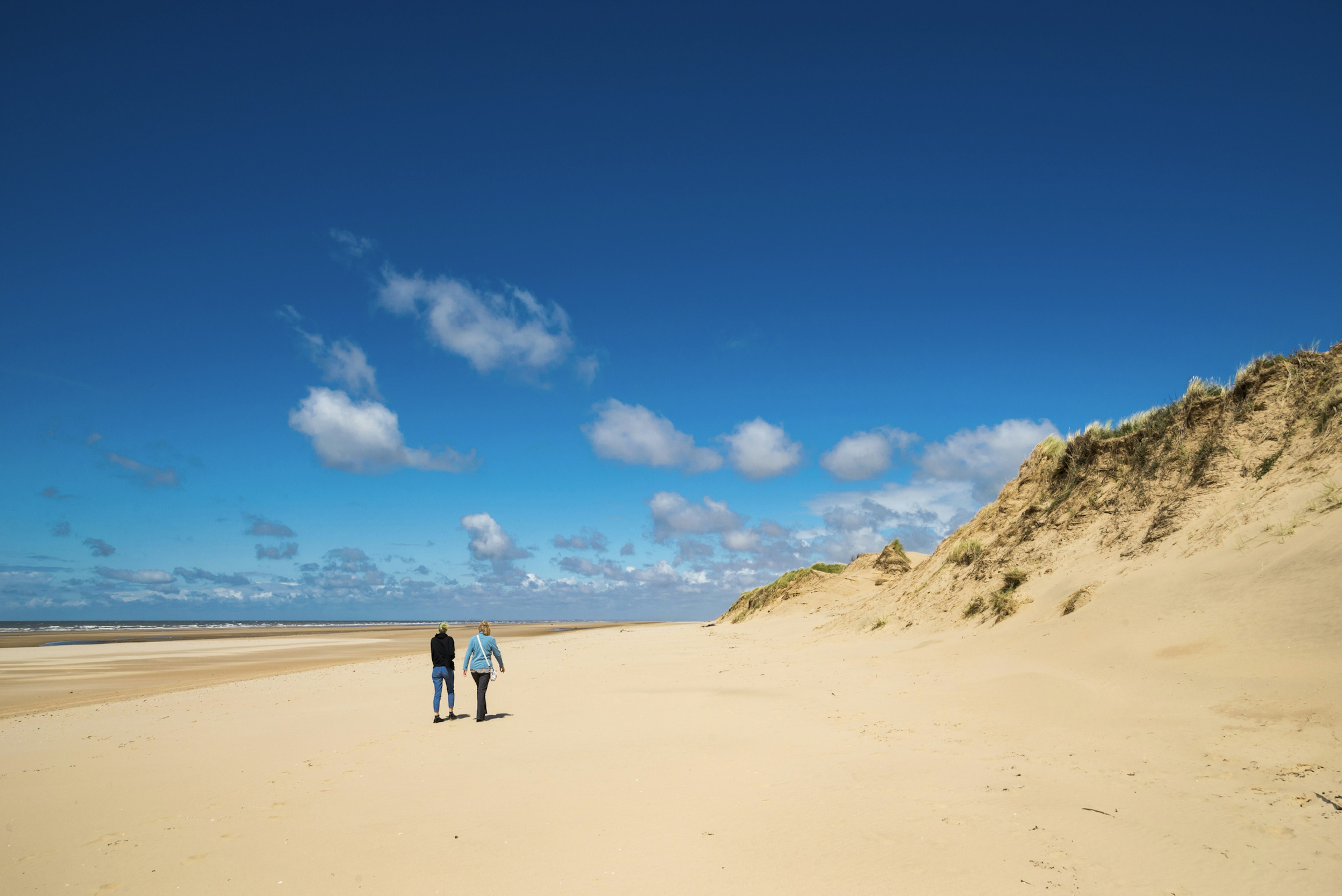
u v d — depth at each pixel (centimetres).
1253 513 1185
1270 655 841
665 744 903
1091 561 1472
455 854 570
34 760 1048
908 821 582
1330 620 837
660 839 578
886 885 471
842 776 717
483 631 1203
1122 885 449
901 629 1895
